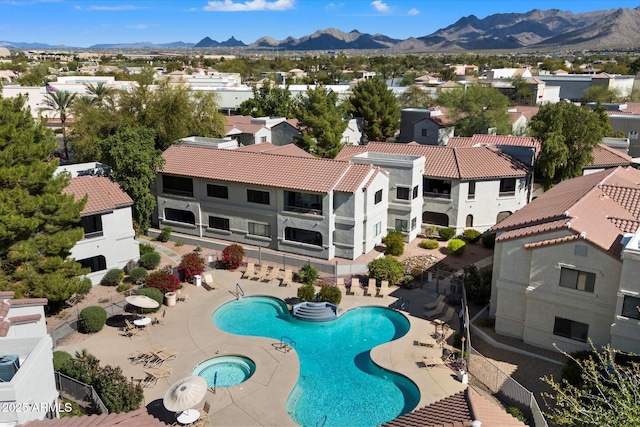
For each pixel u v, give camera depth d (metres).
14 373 19.11
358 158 50.19
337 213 44.03
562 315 30.03
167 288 37.53
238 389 27.23
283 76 187.12
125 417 19.95
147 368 28.97
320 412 26.02
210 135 67.00
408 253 47.12
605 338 28.83
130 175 47.25
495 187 51.75
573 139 54.81
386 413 25.97
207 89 106.81
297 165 46.34
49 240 31.62
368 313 37.22
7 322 21.36
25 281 30.61
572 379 25.56
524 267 31.16
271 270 42.50
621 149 66.62
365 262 44.03
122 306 35.88
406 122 87.50
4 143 30.08
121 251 41.69
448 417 20.00
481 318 35.06
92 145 56.84
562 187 43.38
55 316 34.50
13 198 29.72
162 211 51.75
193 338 32.56
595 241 28.06
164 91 62.09
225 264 44.19
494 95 79.50
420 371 28.94
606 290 28.23
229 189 47.59
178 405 22.75
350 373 29.59
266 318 36.41
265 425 24.44
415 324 34.59
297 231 46.06
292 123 78.94
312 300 37.44
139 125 58.84
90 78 119.00
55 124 96.19
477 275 38.19
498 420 19.94
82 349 30.86
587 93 115.50
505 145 55.88
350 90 113.31
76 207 32.94
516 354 30.89
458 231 51.75
